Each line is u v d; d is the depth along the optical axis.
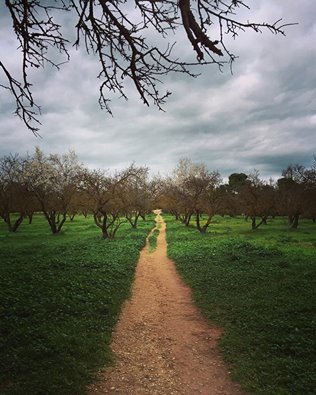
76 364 8.09
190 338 10.80
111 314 12.29
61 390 6.88
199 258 23.95
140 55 4.65
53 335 9.39
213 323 11.96
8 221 51.81
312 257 22.86
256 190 54.59
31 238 41.25
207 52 4.32
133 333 11.12
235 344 9.76
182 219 72.62
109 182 41.03
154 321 12.52
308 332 9.95
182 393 7.47
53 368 7.70
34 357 8.15
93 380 7.72
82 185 41.75
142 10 4.61
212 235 43.44
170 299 15.55
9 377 7.25
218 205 48.62
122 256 25.16
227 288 15.88
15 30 4.77
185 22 4.11
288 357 8.61
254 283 16.30
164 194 78.81
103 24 4.80
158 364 8.93
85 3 4.53
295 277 16.88
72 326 10.36
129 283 17.59
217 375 8.32
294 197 54.66
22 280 15.50
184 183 54.16
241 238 38.47
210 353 9.61
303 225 62.56
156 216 113.12
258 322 11.11
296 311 11.73
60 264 19.84
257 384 7.61
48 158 56.62
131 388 7.59
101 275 17.67
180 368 8.71
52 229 48.66
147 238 42.88
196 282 17.66
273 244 31.86
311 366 8.05
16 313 10.89
